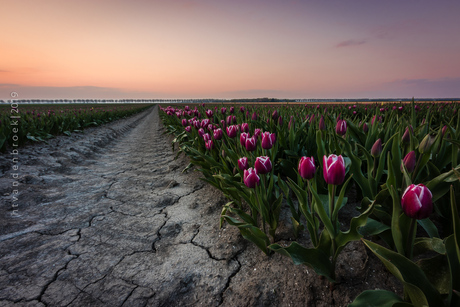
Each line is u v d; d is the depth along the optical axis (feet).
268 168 6.49
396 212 4.42
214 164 10.73
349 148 7.09
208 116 18.80
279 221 8.44
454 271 3.66
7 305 6.03
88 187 14.71
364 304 4.02
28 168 16.85
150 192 13.78
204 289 6.48
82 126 42.47
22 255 8.04
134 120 93.40
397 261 3.92
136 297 6.30
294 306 5.46
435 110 21.21
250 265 6.98
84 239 9.04
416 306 3.62
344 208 8.57
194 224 9.76
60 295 6.36
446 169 7.80
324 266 5.28
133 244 8.70
